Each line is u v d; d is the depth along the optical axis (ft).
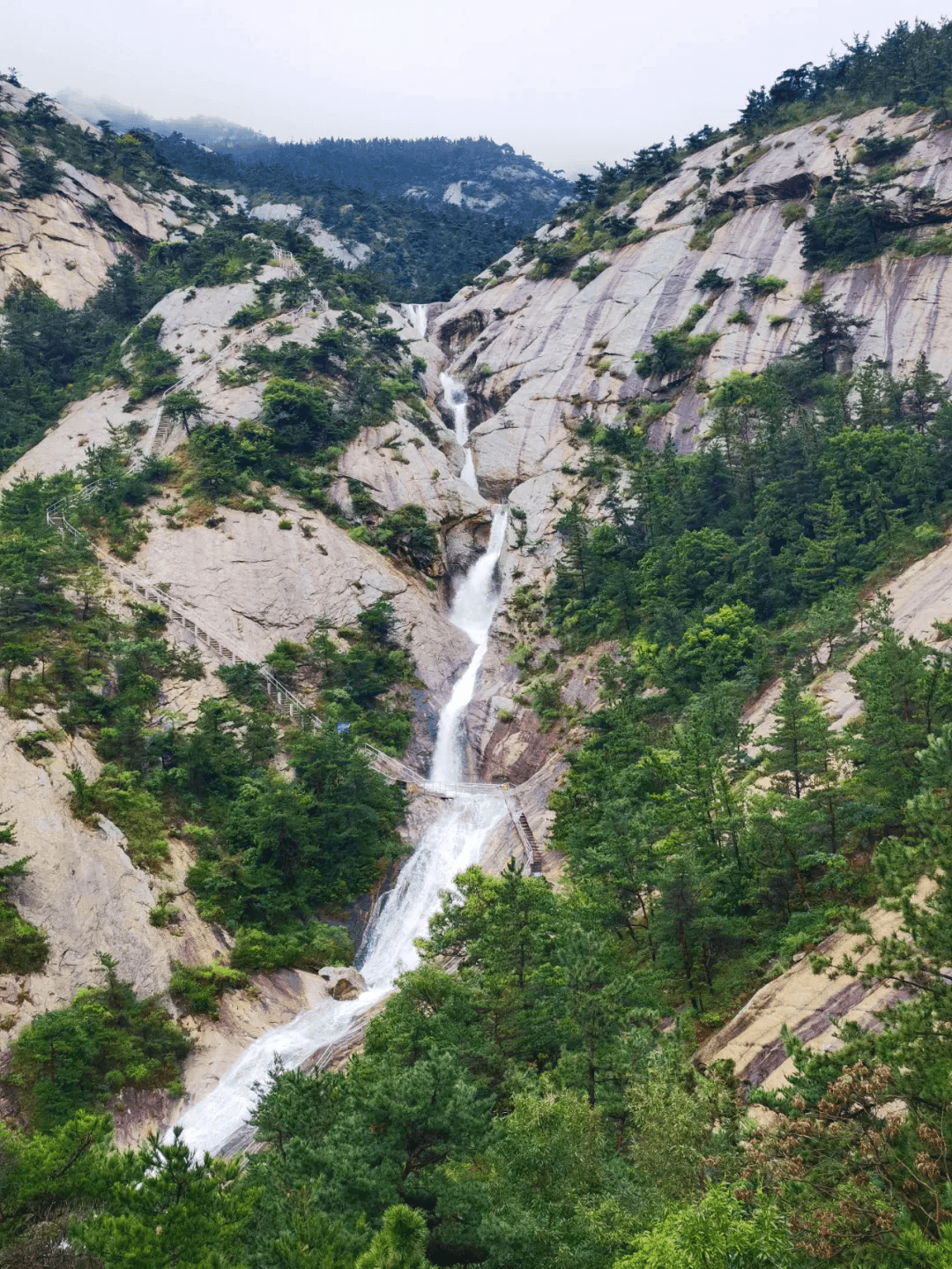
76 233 457.68
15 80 561.43
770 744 159.02
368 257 631.97
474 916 148.05
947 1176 63.41
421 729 259.19
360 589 285.43
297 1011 173.78
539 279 437.17
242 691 239.91
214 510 291.58
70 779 185.16
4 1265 73.61
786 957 129.39
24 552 243.60
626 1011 108.37
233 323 369.30
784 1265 62.75
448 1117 86.58
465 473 364.79
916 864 81.20
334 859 206.28
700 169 422.41
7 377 369.91
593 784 187.01
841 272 338.75
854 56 441.27
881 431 252.01
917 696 141.59
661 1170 79.92
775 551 248.73
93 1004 151.53
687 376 342.03
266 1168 90.84
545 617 289.94
